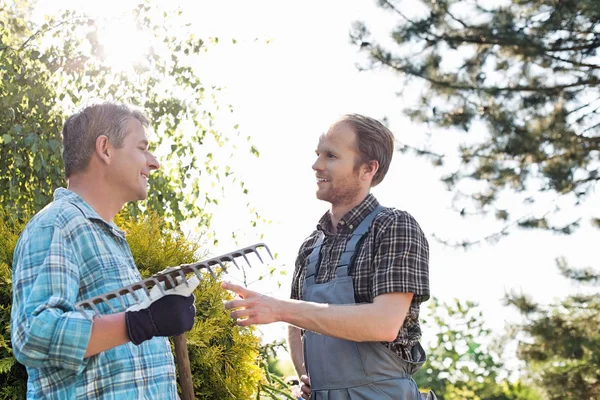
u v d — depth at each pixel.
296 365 3.39
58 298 2.34
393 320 2.89
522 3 10.06
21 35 6.54
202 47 6.83
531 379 10.27
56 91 6.39
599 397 9.94
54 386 2.41
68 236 2.45
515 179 10.12
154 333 2.33
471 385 11.41
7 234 3.73
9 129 6.01
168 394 2.57
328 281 3.09
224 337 3.94
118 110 2.65
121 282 2.51
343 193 3.17
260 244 2.43
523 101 9.90
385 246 3.00
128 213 5.55
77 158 2.62
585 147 9.97
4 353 3.43
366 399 2.98
